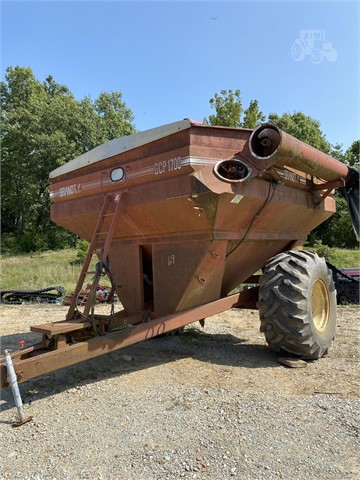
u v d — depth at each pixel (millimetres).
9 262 22062
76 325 3865
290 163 4172
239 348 5359
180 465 2539
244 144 4105
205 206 3904
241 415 3164
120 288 5211
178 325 4398
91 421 3203
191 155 3850
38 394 3824
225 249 4395
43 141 30797
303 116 32281
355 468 2463
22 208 31766
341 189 5562
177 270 4473
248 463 2533
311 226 5891
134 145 4344
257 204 4316
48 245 29641
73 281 15250
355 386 3729
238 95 22016
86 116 34062
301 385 3789
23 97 36625
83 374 4340
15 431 3076
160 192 4121
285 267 4441
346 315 7727
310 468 2469
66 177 5309
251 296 5336
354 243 23578
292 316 4273
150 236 4727
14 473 2531
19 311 9328
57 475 2496
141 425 3086
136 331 4055
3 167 32406
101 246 5344
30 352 3844
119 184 4527
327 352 4883
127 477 2449
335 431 2896
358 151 31453
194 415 3203
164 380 4051
